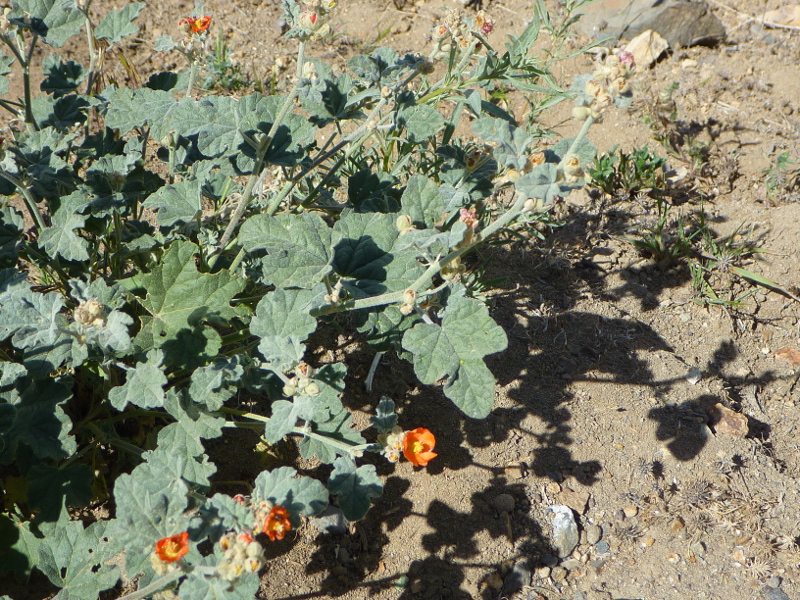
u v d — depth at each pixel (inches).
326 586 22.6
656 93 38.9
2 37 21.6
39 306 18.2
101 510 22.3
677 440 26.4
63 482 20.0
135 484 17.3
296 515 18.3
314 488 18.5
